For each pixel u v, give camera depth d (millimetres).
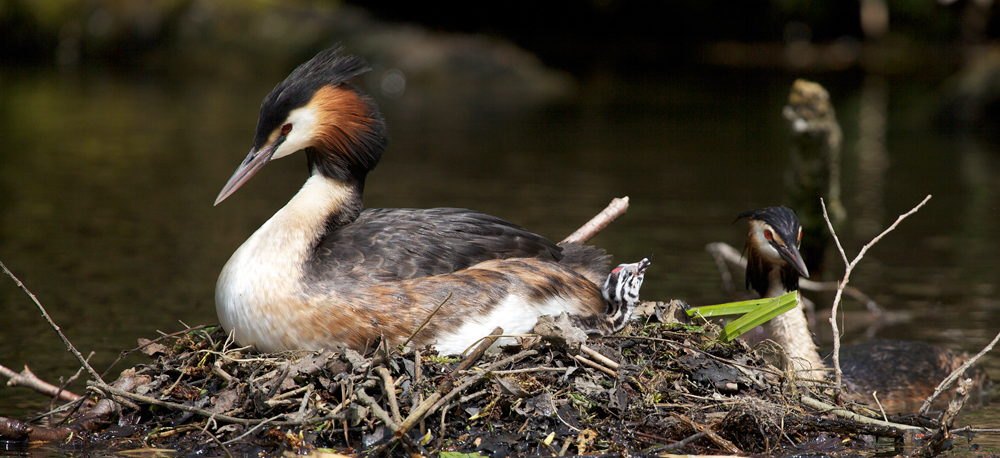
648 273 13312
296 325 7273
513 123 32500
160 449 6863
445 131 30125
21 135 27031
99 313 11258
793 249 9062
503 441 6777
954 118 31000
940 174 22656
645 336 7699
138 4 46375
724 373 7336
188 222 16625
